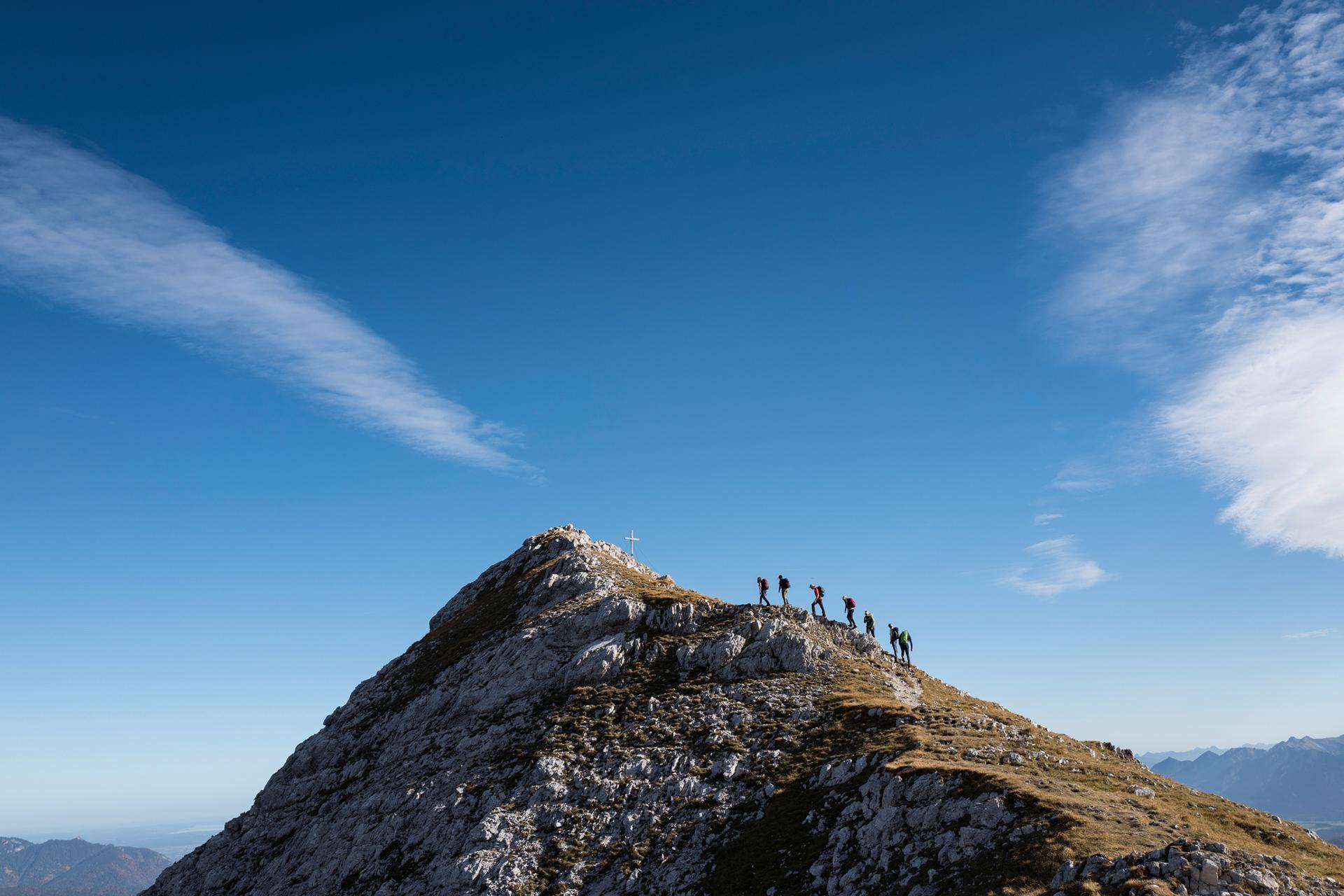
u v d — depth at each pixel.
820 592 75.44
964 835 38.56
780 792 50.62
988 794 40.16
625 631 75.06
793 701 61.09
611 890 48.28
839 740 54.06
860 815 44.31
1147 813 37.69
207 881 72.06
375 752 77.50
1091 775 43.84
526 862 52.41
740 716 60.72
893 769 45.56
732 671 67.25
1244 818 38.84
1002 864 35.47
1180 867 31.22
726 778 54.16
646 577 92.19
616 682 69.69
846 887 39.75
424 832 60.03
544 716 67.94
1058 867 33.75
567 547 101.56
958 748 47.84
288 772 83.75
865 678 63.09
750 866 44.81
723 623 73.69
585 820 54.84
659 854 49.59
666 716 63.22
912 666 69.69
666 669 69.75
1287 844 36.12
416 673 88.38
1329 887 30.64
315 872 63.94
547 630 78.19
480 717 71.88
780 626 69.69
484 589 105.31
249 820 79.69
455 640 90.50
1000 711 59.19
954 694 65.44
